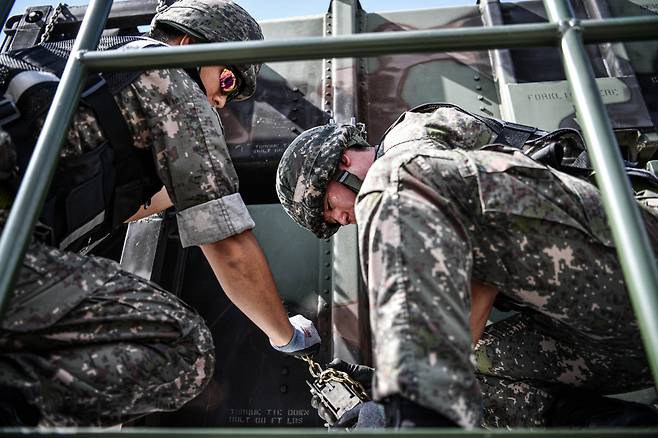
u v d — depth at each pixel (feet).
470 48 2.85
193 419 5.92
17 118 3.43
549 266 3.12
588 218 3.18
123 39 4.42
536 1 7.93
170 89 3.87
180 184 3.87
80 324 3.26
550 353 4.45
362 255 2.86
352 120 5.59
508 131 4.33
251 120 7.36
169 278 6.59
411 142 3.79
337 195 4.64
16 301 3.10
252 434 1.98
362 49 2.86
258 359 6.16
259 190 7.63
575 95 2.69
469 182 3.08
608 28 2.78
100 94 3.65
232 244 4.15
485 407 4.48
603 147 2.53
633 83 6.80
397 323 2.36
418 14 8.16
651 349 2.14
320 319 6.21
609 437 1.95
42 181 2.69
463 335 2.40
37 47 3.99
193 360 3.63
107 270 3.51
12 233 2.53
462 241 2.78
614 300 3.21
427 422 2.21
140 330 3.43
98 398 3.21
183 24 4.66
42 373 3.12
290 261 6.66
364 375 5.04
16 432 2.09
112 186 3.78
